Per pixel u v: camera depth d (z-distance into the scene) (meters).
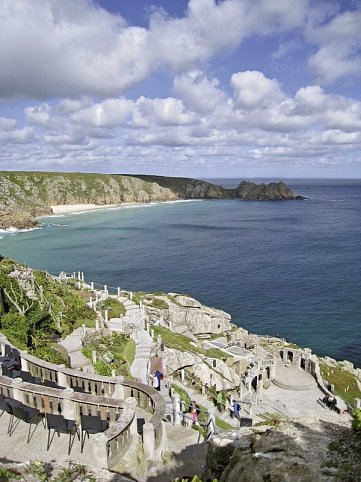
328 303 71.31
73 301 40.44
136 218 195.12
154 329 39.72
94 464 11.41
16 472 10.09
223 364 36.50
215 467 10.02
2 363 18.39
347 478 7.23
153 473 12.37
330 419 9.88
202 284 83.06
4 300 32.84
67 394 13.52
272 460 8.16
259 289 79.44
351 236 137.75
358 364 51.94
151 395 14.62
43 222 180.25
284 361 45.19
